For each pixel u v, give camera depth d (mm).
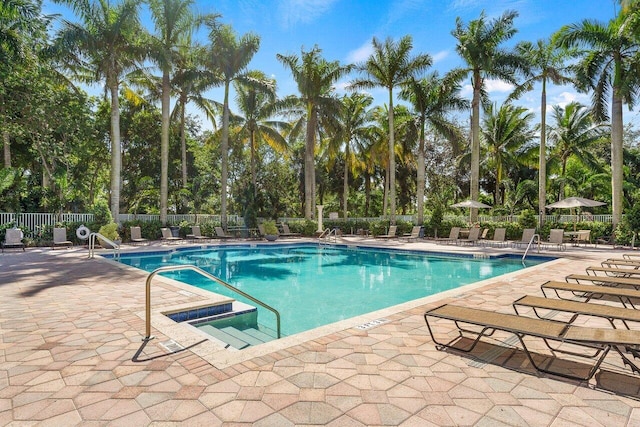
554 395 2701
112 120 16969
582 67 17422
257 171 31484
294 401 2592
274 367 3160
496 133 26766
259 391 2732
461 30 20672
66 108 18719
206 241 17969
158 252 14016
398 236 20406
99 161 25578
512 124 26000
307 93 22094
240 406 2520
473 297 5941
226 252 15445
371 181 36844
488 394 2715
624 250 14398
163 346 3635
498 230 15875
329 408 2502
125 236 17188
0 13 14641
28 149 19547
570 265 9719
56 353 3449
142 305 5258
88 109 20141
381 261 13062
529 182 28094
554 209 28344
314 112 22609
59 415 2393
